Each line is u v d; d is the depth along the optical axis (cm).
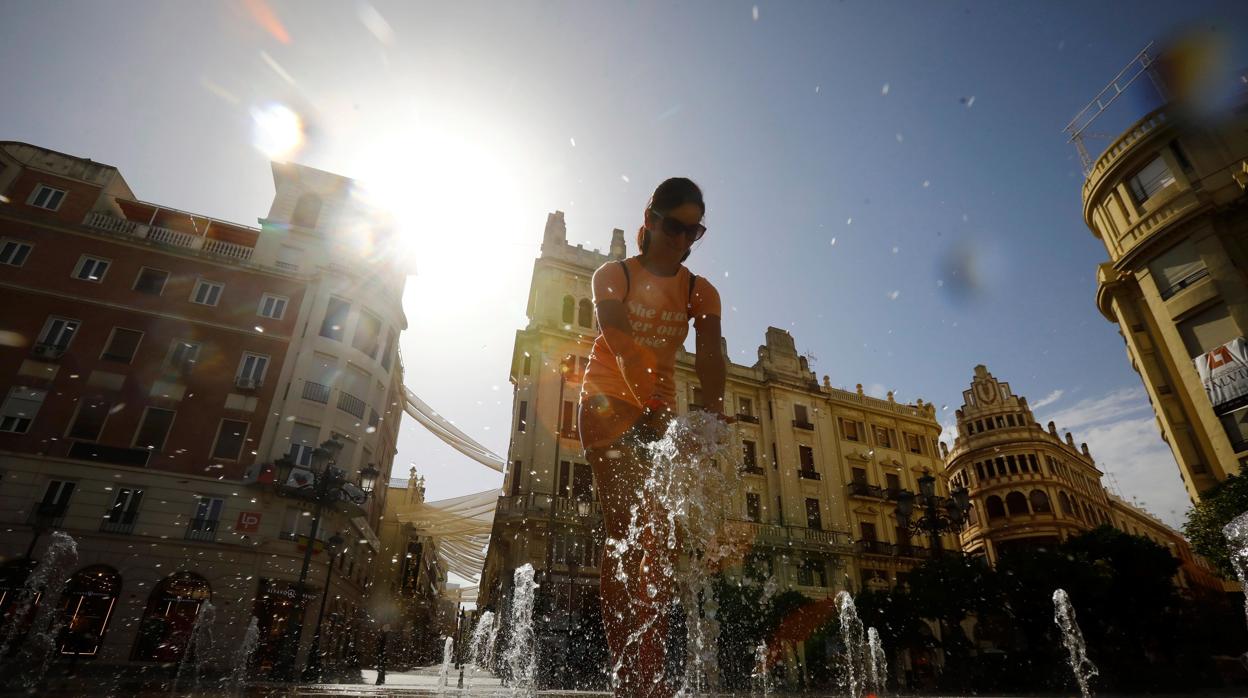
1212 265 1736
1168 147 1877
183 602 1689
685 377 2436
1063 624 1717
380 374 2350
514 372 2636
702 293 182
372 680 1503
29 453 1692
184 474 1819
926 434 3222
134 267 2028
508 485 2242
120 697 315
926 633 2012
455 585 7306
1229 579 1390
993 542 3650
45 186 2081
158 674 1290
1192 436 1817
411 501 3950
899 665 2088
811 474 2717
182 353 1977
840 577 2516
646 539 145
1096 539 1919
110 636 1564
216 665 1634
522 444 2214
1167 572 1764
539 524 2061
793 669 1820
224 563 1752
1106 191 2095
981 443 3888
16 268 1888
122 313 1955
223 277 2133
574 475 2198
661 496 149
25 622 1520
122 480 1741
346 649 2416
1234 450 1667
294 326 2147
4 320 1819
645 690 134
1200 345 1769
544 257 2639
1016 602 1788
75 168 2147
